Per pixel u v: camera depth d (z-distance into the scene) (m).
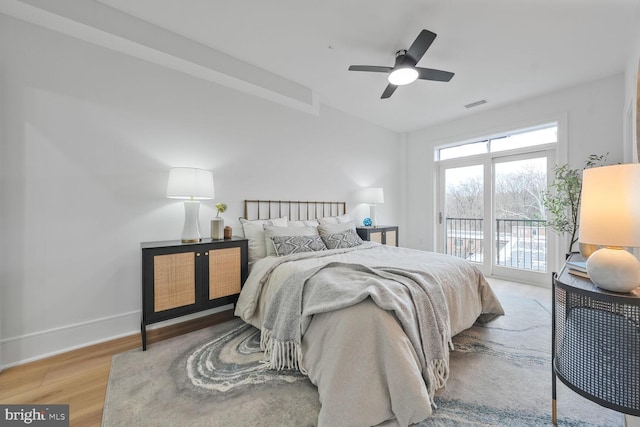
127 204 2.32
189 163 2.66
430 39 2.05
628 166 1.03
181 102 2.61
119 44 2.23
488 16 2.14
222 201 2.90
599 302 1.01
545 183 3.69
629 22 2.19
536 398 1.45
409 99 3.72
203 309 2.31
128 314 2.30
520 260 3.95
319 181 3.88
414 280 1.67
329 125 4.00
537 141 3.75
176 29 2.39
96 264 2.17
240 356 1.88
